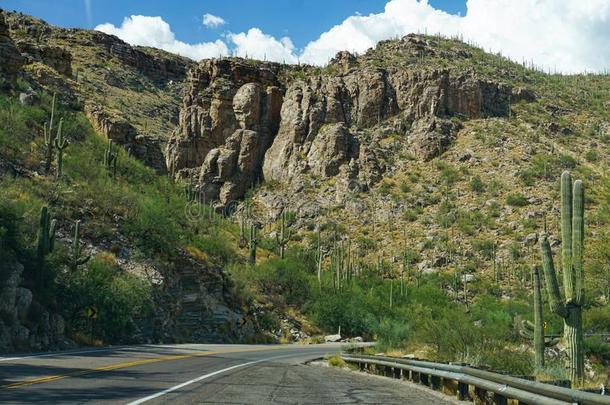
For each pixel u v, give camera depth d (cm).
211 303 5109
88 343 3266
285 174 14512
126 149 8062
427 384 1550
